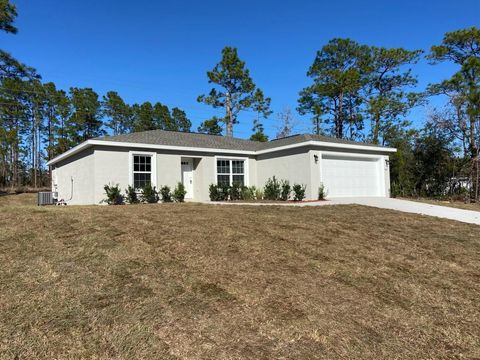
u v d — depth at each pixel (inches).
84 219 314.5
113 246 241.0
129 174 606.2
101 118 1752.0
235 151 733.9
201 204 519.5
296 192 634.2
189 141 724.7
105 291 174.9
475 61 776.3
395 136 1225.4
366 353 143.5
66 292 171.2
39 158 1736.0
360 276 223.5
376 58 1317.7
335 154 689.0
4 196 1039.0
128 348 131.6
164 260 221.9
